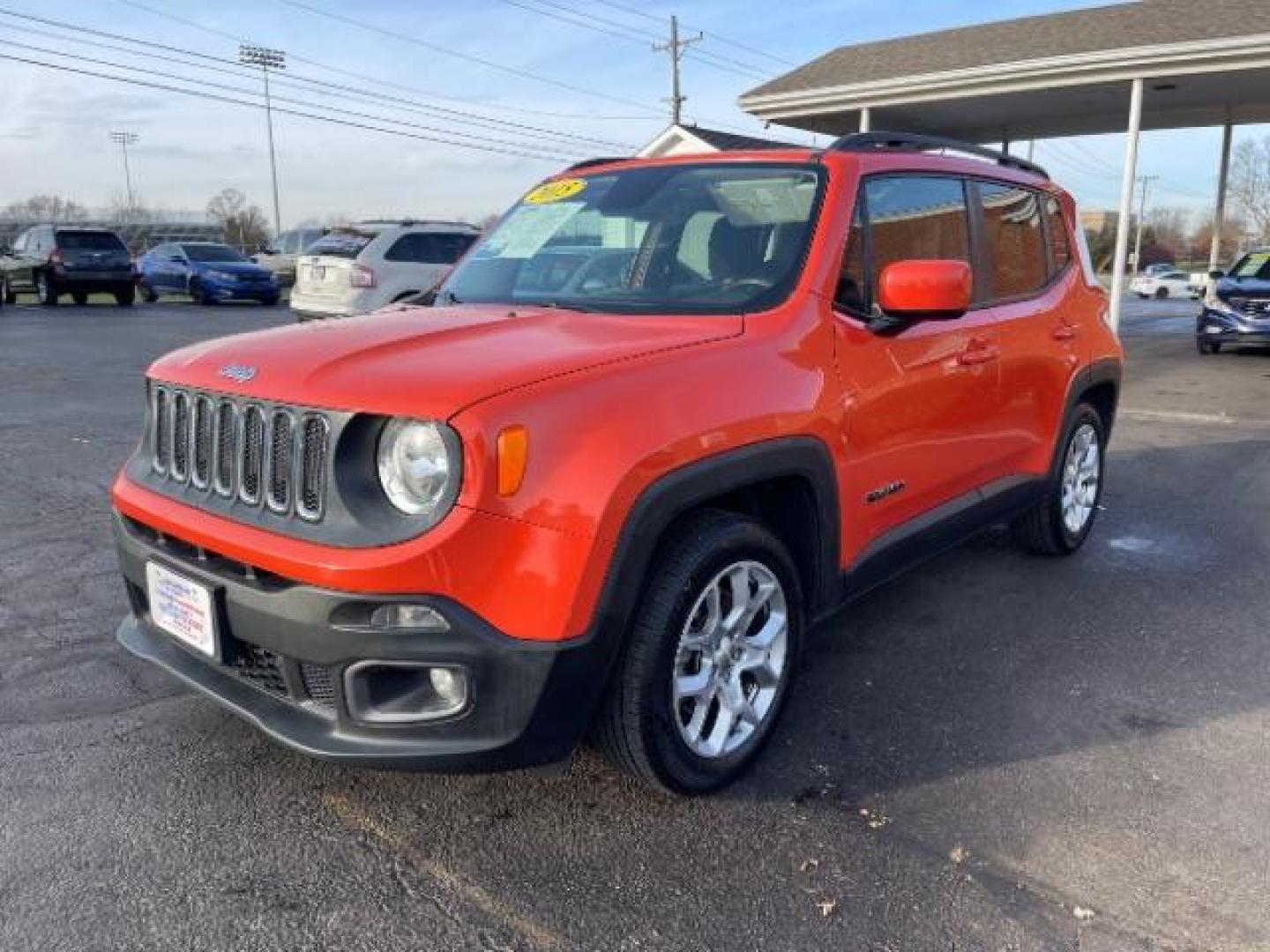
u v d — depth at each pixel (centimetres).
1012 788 300
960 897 249
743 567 292
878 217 353
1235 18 1391
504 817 282
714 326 302
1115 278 1491
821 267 322
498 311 329
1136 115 1432
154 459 293
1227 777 308
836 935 236
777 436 288
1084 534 538
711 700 292
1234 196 6862
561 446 239
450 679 241
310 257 1358
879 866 262
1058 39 1541
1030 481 464
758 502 321
